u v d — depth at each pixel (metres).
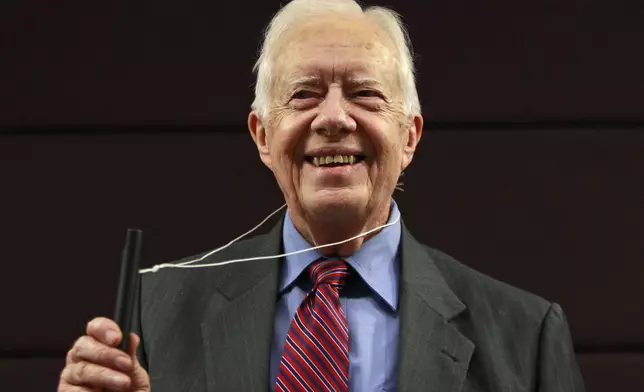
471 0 4.42
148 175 4.46
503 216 4.38
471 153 4.40
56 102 4.48
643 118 4.38
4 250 4.44
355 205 2.88
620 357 4.35
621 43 4.39
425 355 2.87
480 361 2.90
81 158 4.47
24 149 4.48
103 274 4.41
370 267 3.06
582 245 4.35
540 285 4.34
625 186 4.37
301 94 2.96
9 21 4.50
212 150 4.47
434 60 4.41
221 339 2.96
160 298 3.13
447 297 3.02
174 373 2.93
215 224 4.43
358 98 2.94
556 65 4.40
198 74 4.48
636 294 4.33
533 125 4.43
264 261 3.12
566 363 2.96
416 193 4.39
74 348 2.53
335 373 2.82
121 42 4.48
